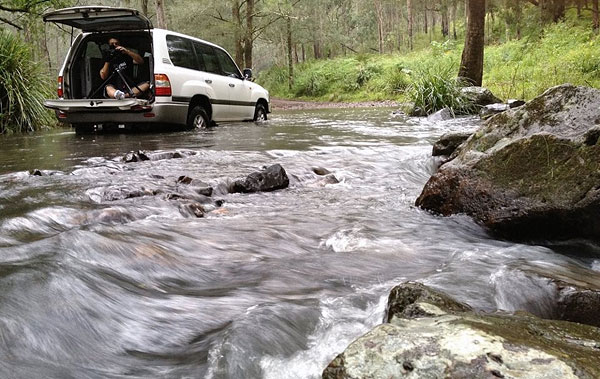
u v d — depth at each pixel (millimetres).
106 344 1790
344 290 2365
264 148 6965
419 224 3562
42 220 3266
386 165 5750
